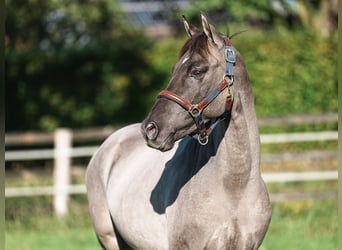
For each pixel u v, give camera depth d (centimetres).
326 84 1670
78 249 1059
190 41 551
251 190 566
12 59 1836
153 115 539
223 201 560
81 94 1848
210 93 542
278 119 1314
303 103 1669
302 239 1072
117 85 1831
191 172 580
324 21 1873
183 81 539
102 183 729
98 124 1853
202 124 545
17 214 1344
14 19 2027
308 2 1886
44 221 1291
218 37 552
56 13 2116
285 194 1273
